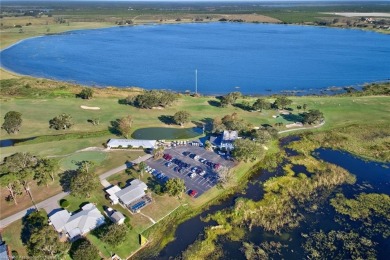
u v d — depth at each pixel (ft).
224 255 240.73
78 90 604.90
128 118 434.30
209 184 317.83
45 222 258.37
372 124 465.47
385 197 304.50
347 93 620.08
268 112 503.61
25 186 303.48
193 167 341.82
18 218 266.98
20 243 241.96
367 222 272.92
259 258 237.45
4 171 295.89
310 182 327.67
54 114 479.00
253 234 260.42
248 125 432.25
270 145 402.93
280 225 269.85
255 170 351.25
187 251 243.19
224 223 272.51
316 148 400.26
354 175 340.39
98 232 253.44
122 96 570.87
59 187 306.76
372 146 402.72
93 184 288.92
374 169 353.51
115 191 293.84
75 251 228.84
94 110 497.05
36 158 327.67
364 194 308.81
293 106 527.81
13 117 411.34
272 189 317.63
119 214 265.95
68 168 336.08
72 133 419.74
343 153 388.16
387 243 251.39
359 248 246.68
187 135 421.59
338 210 286.87
